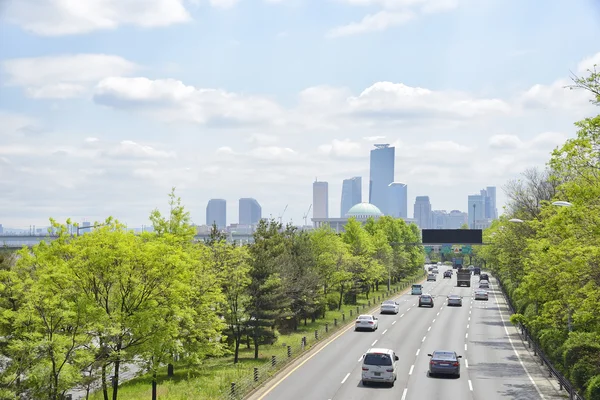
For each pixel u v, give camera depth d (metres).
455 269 198.38
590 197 24.94
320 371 38.28
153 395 29.14
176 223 37.16
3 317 23.55
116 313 25.61
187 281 29.95
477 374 37.50
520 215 58.53
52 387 22.53
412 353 45.50
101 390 33.78
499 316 71.38
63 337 22.58
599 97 24.25
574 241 26.36
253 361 43.16
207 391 32.19
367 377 33.50
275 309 45.59
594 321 31.30
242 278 43.31
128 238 27.33
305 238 69.31
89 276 26.27
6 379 21.14
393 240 125.94
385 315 72.56
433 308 80.81
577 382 29.75
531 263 37.62
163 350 27.81
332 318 68.94
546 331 40.94
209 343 35.62
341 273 72.12
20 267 28.03
